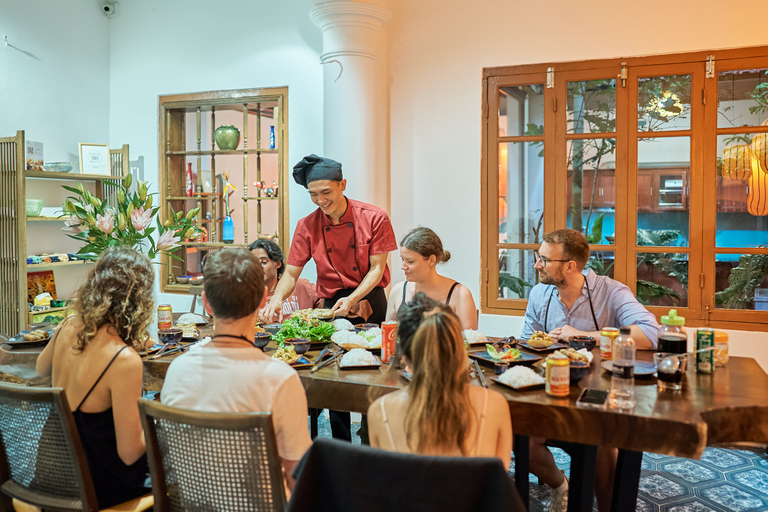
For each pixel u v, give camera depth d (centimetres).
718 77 366
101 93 502
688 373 208
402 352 148
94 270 182
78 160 480
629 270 390
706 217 373
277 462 143
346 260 340
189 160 539
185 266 508
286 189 461
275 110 520
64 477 167
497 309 418
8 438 175
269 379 153
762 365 363
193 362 158
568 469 306
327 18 402
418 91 427
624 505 193
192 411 144
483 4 409
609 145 390
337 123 406
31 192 442
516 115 409
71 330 186
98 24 497
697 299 377
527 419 175
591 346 236
